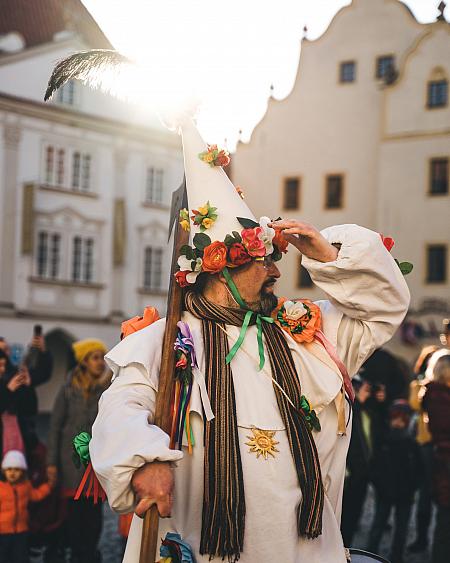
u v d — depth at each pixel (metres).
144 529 2.16
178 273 2.58
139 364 2.45
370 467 7.20
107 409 2.33
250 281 2.63
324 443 2.59
